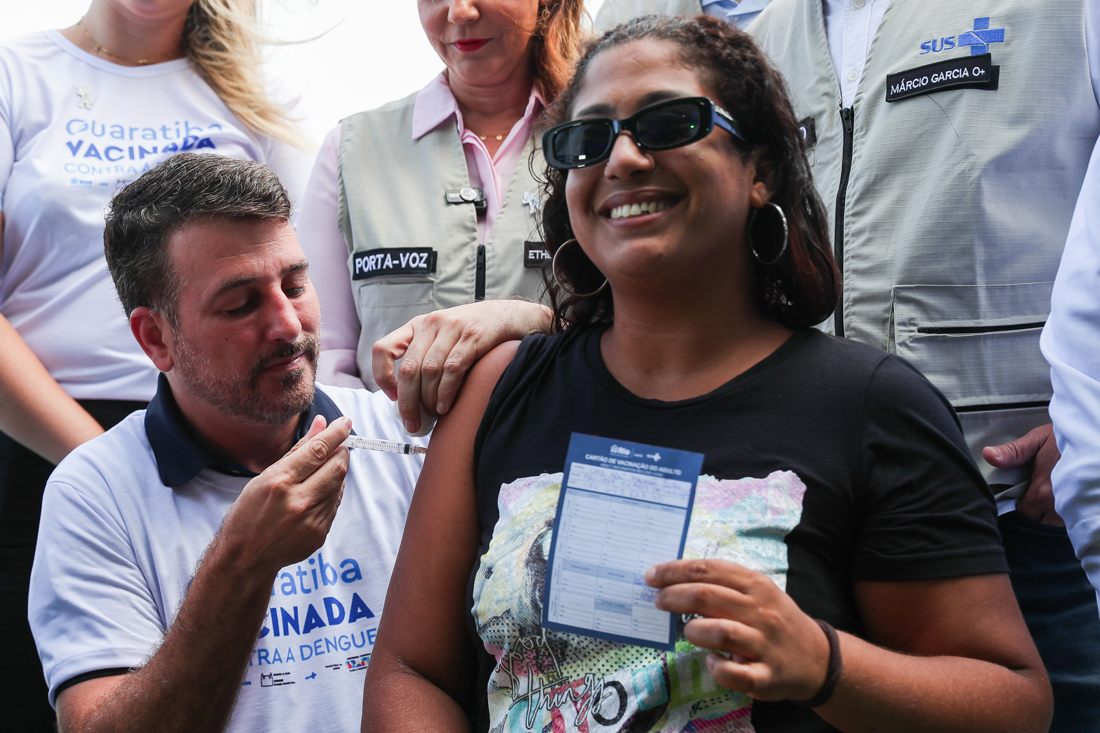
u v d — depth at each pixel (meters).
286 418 1.85
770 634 1.04
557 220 1.56
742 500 1.20
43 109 2.57
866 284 2.05
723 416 1.26
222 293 1.73
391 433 1.97
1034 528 1.90
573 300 1.54
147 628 1.74
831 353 1.29
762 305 1.43
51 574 1.75
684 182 1.26
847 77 2.17
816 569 1.19
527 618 1.24
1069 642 1.88
